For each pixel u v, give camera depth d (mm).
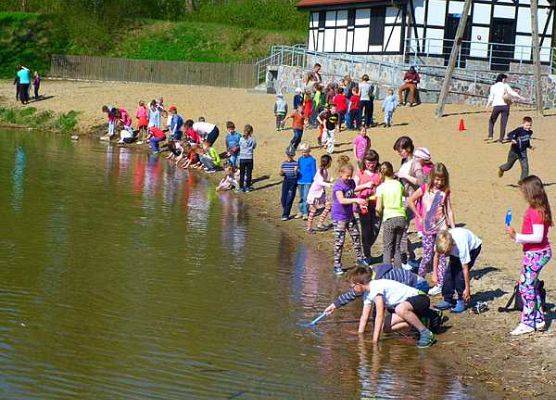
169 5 66938
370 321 11945
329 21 46188
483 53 40469
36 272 13500
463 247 12023
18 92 41938
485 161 23875
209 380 9477
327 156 18125
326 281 14078
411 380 9766
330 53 44125
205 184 24609
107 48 60531
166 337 10820
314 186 18141
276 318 11914
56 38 59938
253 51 59625
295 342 10945
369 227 14969
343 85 31344
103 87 46844
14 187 21516
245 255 15688
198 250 15859
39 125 38719
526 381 9828
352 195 14648
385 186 13555
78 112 39500
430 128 29641
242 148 23031
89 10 62875
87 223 17594
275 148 28750
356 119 30156
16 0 63156
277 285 13680
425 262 13453
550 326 11391
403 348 10875
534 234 10859
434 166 13453
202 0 69688
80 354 10031
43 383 9109
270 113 35938
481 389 9578
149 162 28891
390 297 11039
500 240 16078
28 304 11805
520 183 10969
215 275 14078
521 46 40500
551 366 10234
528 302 11172
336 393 9297
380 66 38469
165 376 9516
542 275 13453
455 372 10078
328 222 19188
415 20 40031
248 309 12266
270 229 18359
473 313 12195
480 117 31453
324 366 10117
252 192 23188
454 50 31375
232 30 61625
